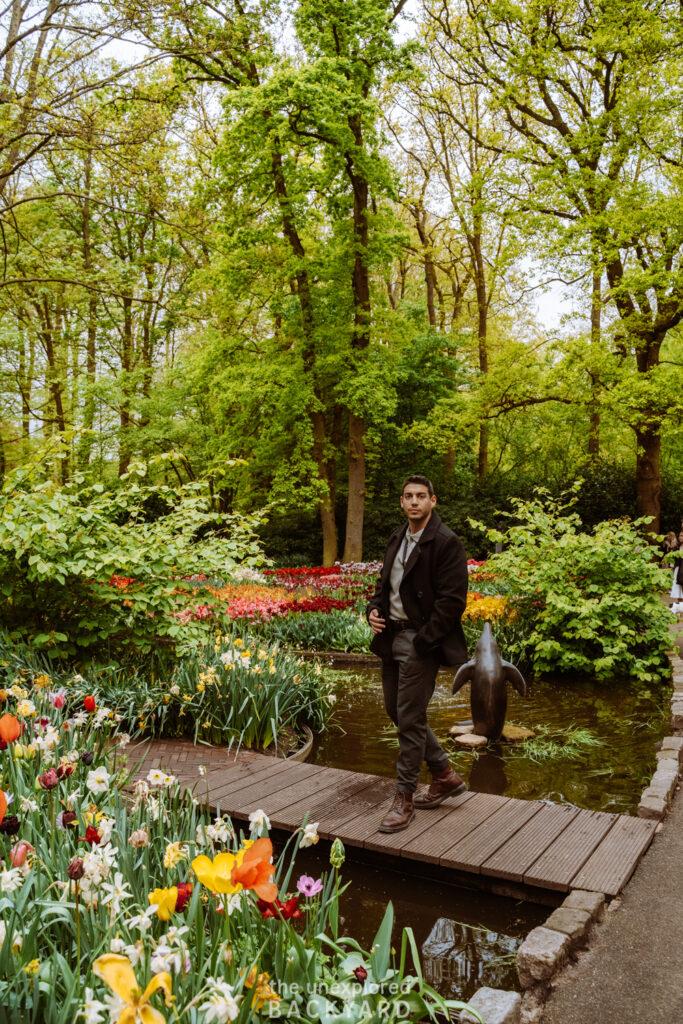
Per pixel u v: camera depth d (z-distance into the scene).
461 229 24.31
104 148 12.52
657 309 18.94
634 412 18.16
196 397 24.14
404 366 25.33
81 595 6.44
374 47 18.92
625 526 9.14
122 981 1.39
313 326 21.39
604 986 2.65
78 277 13.98
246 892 2.28
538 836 3.91
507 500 23.86
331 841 4.00
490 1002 2.45
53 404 23.02
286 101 16.88
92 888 1.92
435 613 4.02
